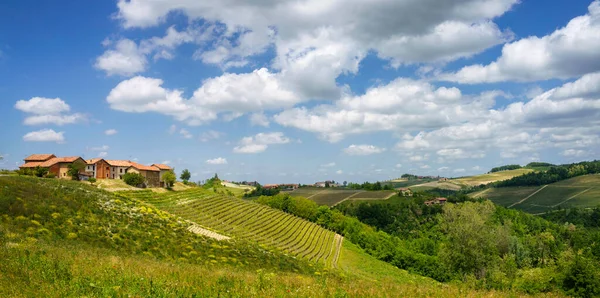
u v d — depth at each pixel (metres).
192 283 18.70
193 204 114.44
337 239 131.12
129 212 58.50
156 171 155.75
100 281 17.48
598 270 41.50
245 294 16.86
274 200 169.12
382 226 163.00
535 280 43.91
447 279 77.56
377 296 18.62
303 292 18.19
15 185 50.38
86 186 69.94
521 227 132.12
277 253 70.25
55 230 39.09
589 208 175.62
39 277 17.61
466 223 76.12
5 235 31.86
